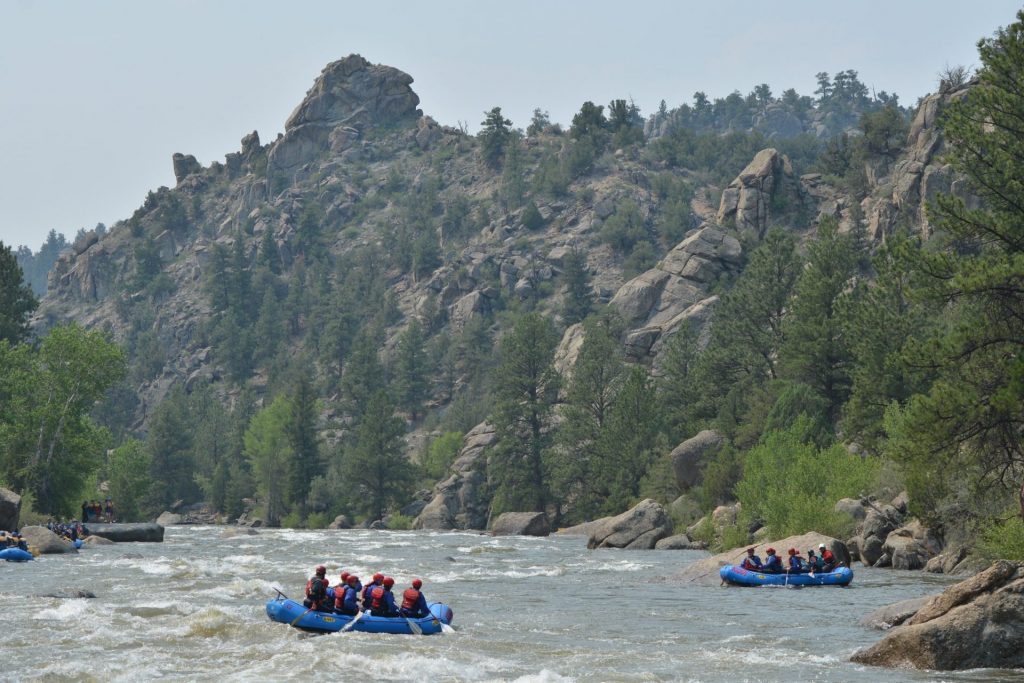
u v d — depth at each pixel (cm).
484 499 19362
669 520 9962
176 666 3108
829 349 11569
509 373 17825
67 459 11888
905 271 5434
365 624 3744
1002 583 3127
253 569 6612
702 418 14800
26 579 5662
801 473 8238
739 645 3638
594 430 16375
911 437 5091
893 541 6656
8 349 12506
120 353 12175
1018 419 4884
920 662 3084
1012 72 5506
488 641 3688
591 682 2916
